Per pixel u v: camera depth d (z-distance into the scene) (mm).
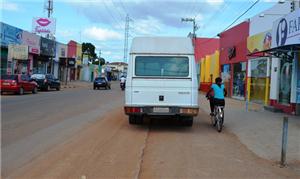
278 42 17141
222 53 36156
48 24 53031
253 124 13859
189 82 12266
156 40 12641
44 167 7211
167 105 12219
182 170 7344
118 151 8875
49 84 35750
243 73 28578
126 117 15656
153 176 6859
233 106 22062
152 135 11516
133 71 12398
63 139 10062
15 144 9211
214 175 7070
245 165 7949
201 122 14992
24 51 35438
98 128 12367
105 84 46062
